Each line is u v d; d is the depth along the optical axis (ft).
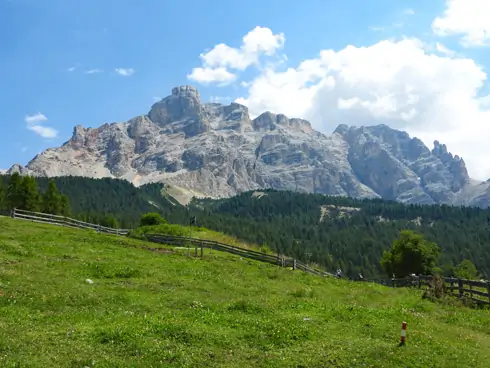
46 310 74.79
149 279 113.09
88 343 58.54
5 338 56.70
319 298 108.78
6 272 95.50
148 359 54.95
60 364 51.34
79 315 72.23
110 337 60.44
